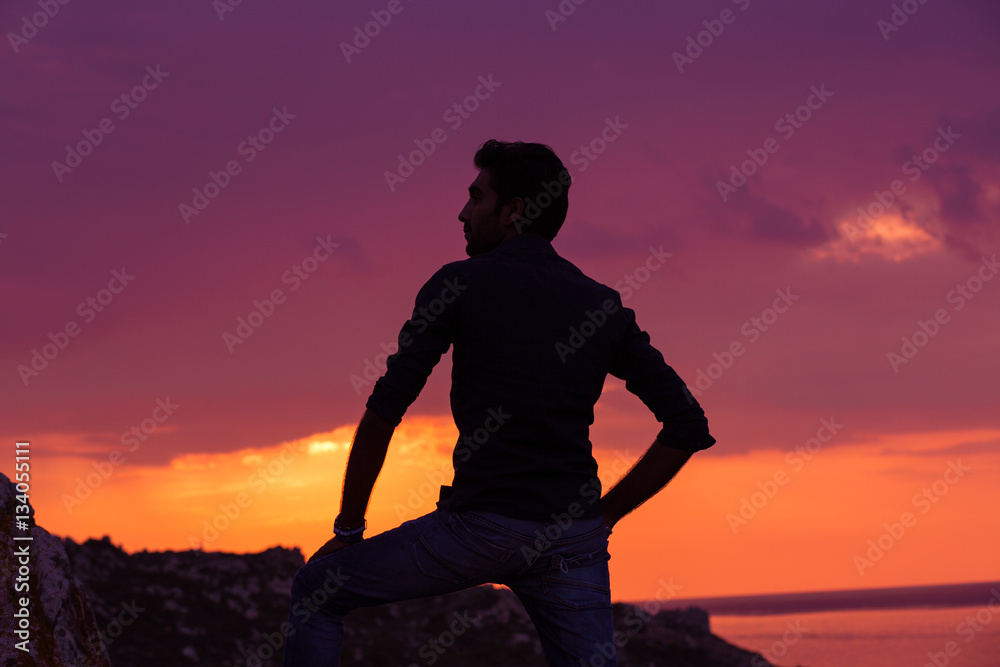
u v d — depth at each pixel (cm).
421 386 233
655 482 264
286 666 238
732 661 2647
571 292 244
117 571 2623
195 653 2006
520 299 237
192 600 2445
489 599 2881
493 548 228
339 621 241
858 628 14250
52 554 351
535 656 2284
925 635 9894
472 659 2203
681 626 2986
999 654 6088
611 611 250
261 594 2645
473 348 233
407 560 231
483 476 229
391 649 2272
